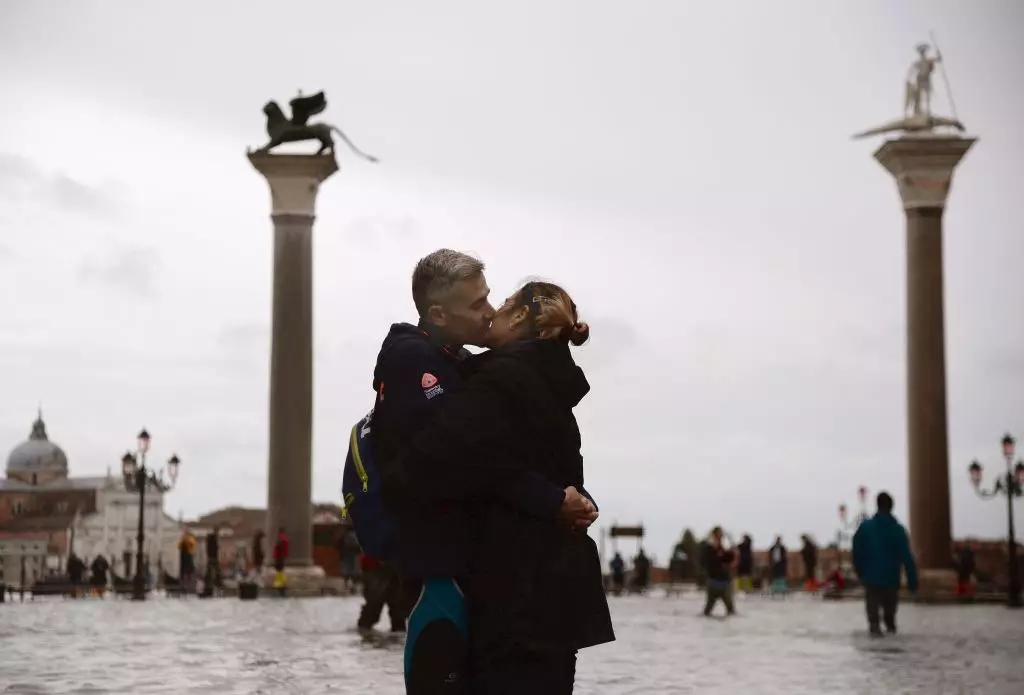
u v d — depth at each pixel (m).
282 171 54.06
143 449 50.62
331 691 12.97
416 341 6.13
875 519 24.75
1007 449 45.91
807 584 68.38
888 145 52.84
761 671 16.28
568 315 6.20
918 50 53.31
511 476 5.93
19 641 21.33
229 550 155.50
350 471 6.13
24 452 159.00
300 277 54.09
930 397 52.41
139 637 22.44
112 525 152.50
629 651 20.27
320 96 54.41
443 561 5.95
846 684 14.57
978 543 75.62
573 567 5.99
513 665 5.92
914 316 52.75
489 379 5.98
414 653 6.00
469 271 6.34
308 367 54.03
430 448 5.87
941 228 52.78
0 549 143.62
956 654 19.55
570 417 6.18
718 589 35.69
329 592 53.97
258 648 19.44
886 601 24.94
